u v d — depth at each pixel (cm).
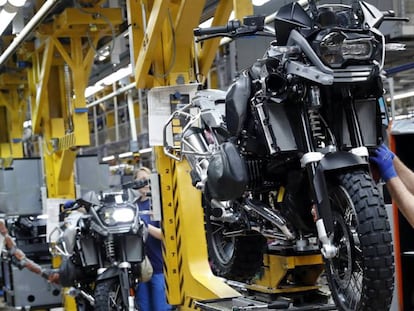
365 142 347
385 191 579
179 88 580
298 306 423
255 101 363
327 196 328
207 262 575
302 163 345
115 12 807
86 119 867
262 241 445
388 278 313
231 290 513
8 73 1143
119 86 1514
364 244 314
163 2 536
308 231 376
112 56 784
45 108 966
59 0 659
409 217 336
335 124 347
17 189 1028
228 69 1155
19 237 1030
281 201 377
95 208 664
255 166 385
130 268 651
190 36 574
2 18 763
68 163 926
